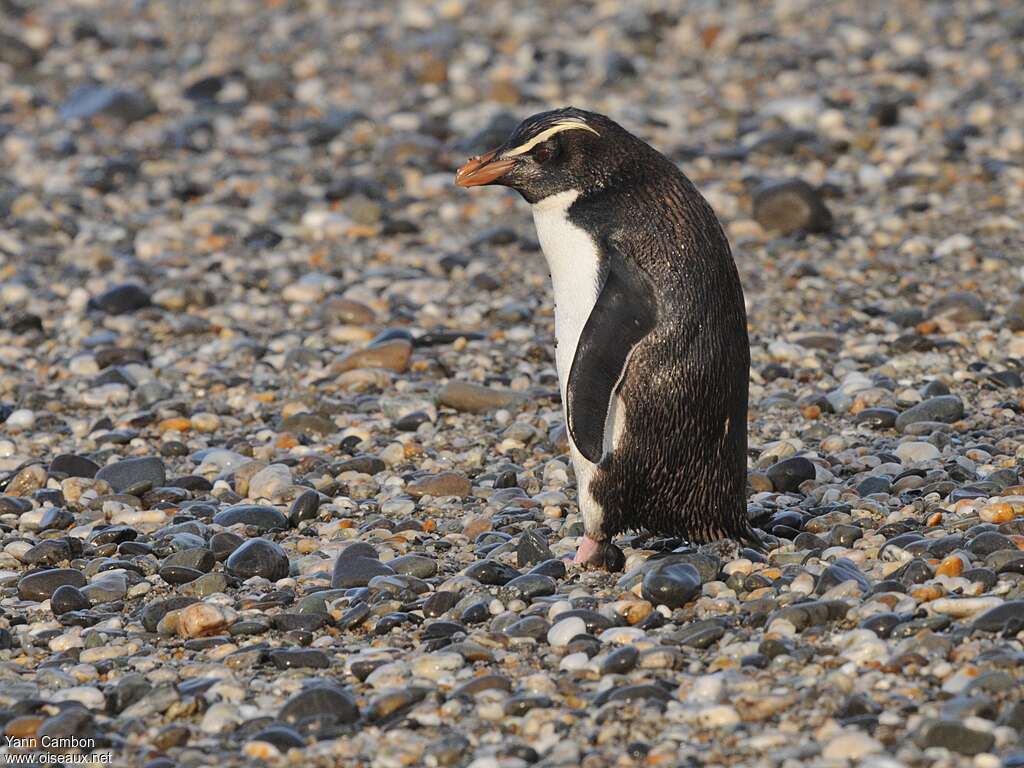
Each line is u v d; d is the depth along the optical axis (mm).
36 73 56688
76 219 40875
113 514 21141
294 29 64875
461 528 19703
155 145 48531
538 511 20000
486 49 59000
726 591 16469
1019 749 12562
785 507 19531
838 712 13422
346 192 42562
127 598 17984
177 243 38719
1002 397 24406
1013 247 34312
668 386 16453
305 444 24266
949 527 17750
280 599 17297
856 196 40219
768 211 37094
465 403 25391
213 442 24625
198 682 15086
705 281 16578
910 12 62281
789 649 14672
